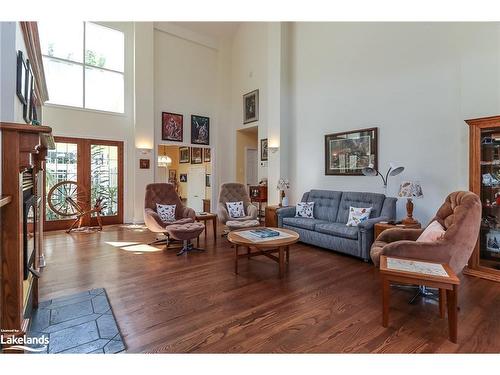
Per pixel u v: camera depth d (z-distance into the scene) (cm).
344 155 500
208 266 352
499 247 312
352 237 381
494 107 327
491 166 314
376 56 452
